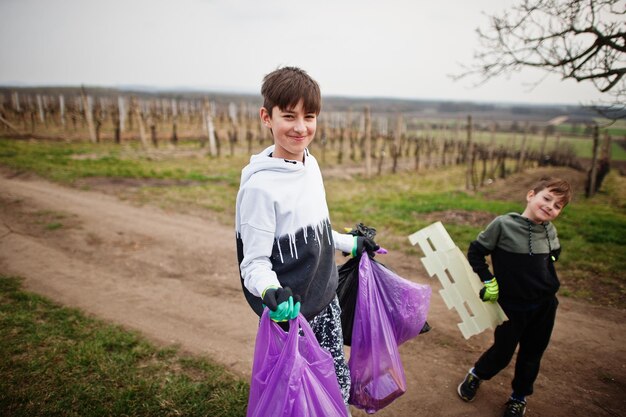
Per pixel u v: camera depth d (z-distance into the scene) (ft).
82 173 35.88
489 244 7.18
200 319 12.07
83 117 87.51
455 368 9.71
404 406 8.30
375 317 6.16
